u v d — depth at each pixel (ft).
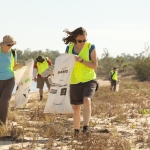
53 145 34.12
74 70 37.58
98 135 36.86
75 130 38.60
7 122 47.16
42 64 81.25
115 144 34.17
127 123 51.13
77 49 37.88
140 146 35.83
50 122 48.11
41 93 84.12
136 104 80.64
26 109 65.72
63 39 37.99
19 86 49.21
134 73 342.85
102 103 78.38
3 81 42.52
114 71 135.13
